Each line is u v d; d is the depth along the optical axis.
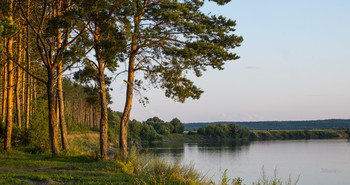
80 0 19.81
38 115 32.00
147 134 139.00
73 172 14.52
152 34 20.36
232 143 129.75
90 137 62.91
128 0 20.59
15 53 26.69
